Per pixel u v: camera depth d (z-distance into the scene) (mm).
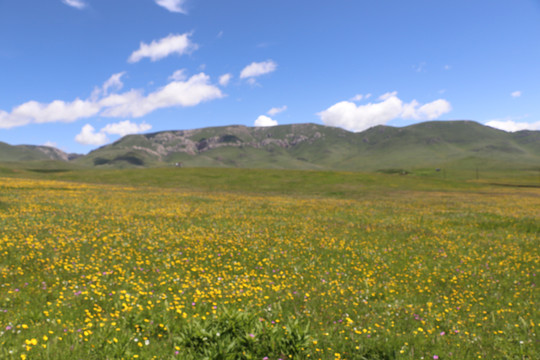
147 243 16906
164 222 23656
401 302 10836
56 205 29703
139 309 8570
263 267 14297
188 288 10805
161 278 11602
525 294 12398
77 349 6328
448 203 48875
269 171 109500
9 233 16469
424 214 35656
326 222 27953
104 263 13055
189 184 82938
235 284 11383
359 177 101312
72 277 11188
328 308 9969
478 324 9234
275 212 33406
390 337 7969
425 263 16266
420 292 12148
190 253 15539
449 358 7207
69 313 8266
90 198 37906
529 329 8945
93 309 8547
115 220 23266
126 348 6461
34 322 7625
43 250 13992
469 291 12461
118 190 53656
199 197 47188
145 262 13711
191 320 7938
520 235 24719
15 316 7688
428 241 21531
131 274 12062
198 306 9117
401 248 19266
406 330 8727
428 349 7582
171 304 9086
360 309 10023
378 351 7293
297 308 9766
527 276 14453
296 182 90188
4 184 48312
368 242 20359
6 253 12953
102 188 55812
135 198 41062
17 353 5902
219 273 12898
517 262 17031
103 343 6633
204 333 6652
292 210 35656
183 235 19281
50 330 7047
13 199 32031
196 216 27781
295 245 18484
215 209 33469
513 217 33250
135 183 81562
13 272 11102
